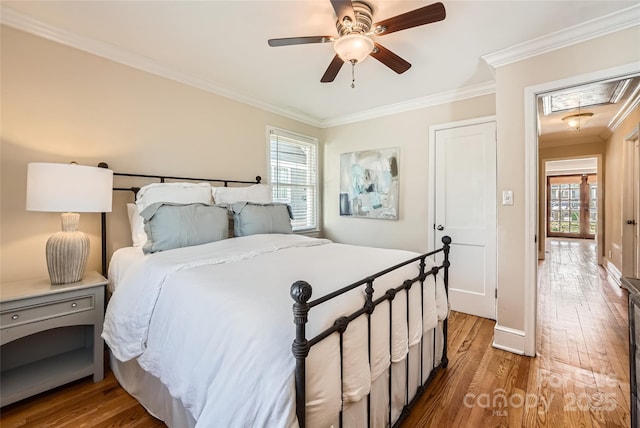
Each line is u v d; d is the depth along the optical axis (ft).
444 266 6.47
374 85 9.16
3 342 4.78
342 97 10.23
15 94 5.84
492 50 6.97
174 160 8.29
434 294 5.99
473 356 6.91
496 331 7.34
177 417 4.13
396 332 4.59
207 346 3.32
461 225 9.77
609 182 14.17
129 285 5.12
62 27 6.14
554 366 6.39
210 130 9.16
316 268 4.82
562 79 6.33
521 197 6.95
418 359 5.44
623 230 11.90
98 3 5.39
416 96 10.13
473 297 9.56
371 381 3.86
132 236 6.87
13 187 5.86
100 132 6.94
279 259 5.50
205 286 4.02
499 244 7.29
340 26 5.33
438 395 5.49
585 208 26.12
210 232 6.69
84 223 6.78
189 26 6.12
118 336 4.94
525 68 6.82
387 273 4.85
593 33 5.92
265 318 3.10
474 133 9.45
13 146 5.84
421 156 10.54
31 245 6.08
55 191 5.29
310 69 8.11
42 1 5.34
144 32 6.34
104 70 6.98
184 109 8.50
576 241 25.43
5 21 5.66
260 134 10.73
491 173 9.17
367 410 3.98
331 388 3.12
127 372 5.49
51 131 6.26
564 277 13.75
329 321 3.29
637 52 5.54
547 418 4.84
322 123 13.16
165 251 5.72
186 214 6.48
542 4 5.33
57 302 5.32
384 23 4.93
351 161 12.37
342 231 12.80
